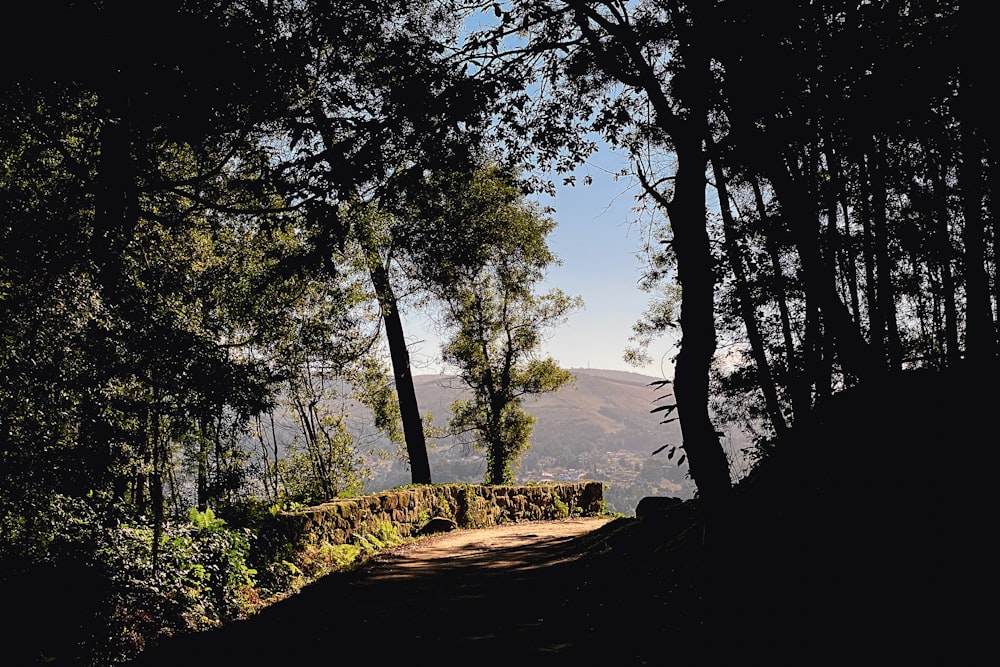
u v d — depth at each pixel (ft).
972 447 20.16
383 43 26.11
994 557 15.39
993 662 12.46
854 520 19.69
